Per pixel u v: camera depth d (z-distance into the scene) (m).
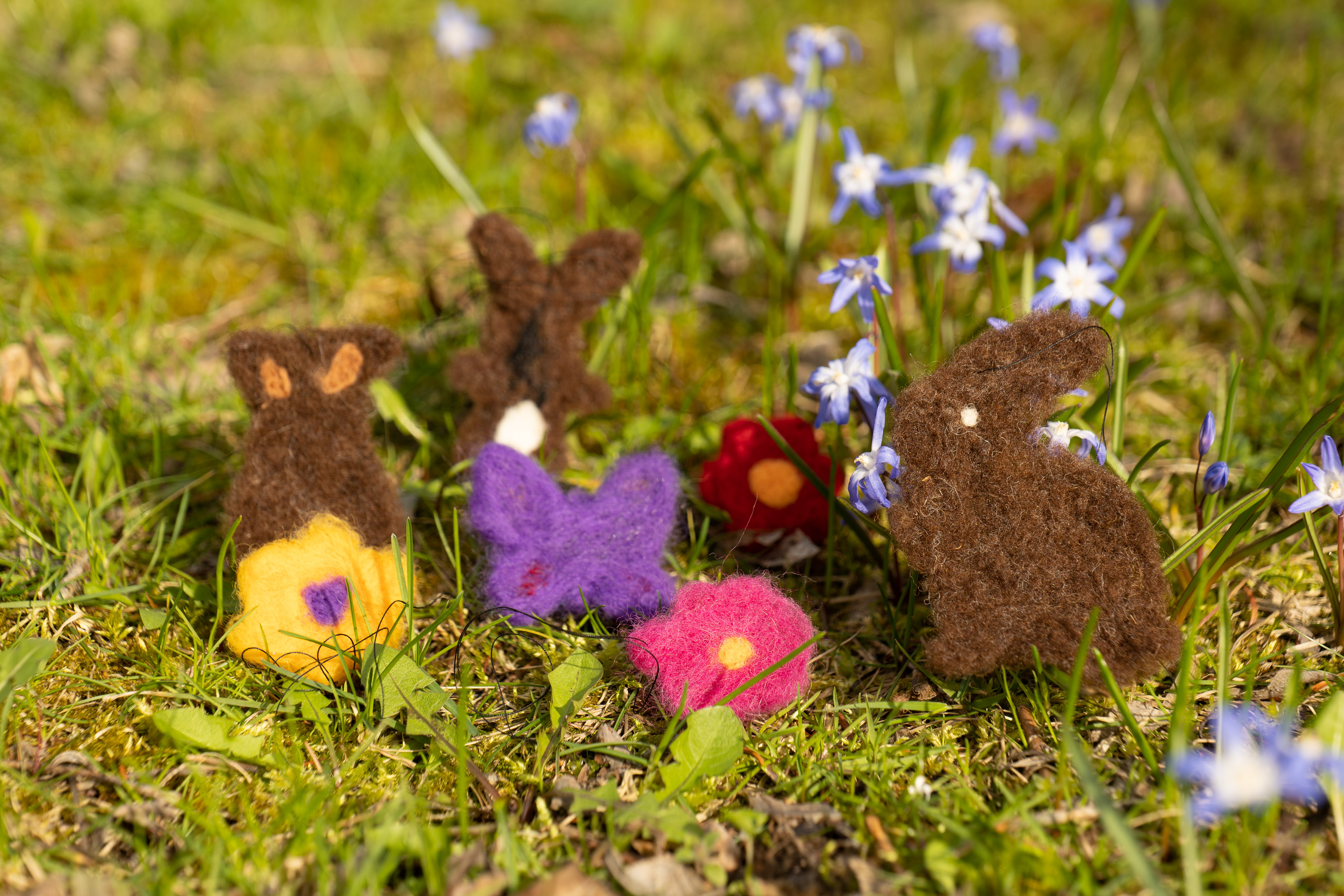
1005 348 0.58
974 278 0.76
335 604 0.59
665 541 0.61
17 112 0.84
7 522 0.63
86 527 0.62
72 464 0.67
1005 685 0.59
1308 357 0.70
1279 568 0.63
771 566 0.64
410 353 0.72
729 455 0.64
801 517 0.64
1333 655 0.61
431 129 0.87
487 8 1.08
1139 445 0.68
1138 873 0.53
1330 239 0.73
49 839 0.56
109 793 0.57
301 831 0.56
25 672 0.58
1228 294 0.73
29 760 0.58
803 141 0.73
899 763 0.58
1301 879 0.55
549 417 0.65
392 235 0.79
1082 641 0.56
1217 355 0.72
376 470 0.61
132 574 0.63
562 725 0.58
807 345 0.73
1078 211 0.70
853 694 0.61
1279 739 0.54
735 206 0.77
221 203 0.80
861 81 0.99
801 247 0.73
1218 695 0.57
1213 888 0.55
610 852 0.56
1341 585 0.60
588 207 0.76
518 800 0.58
